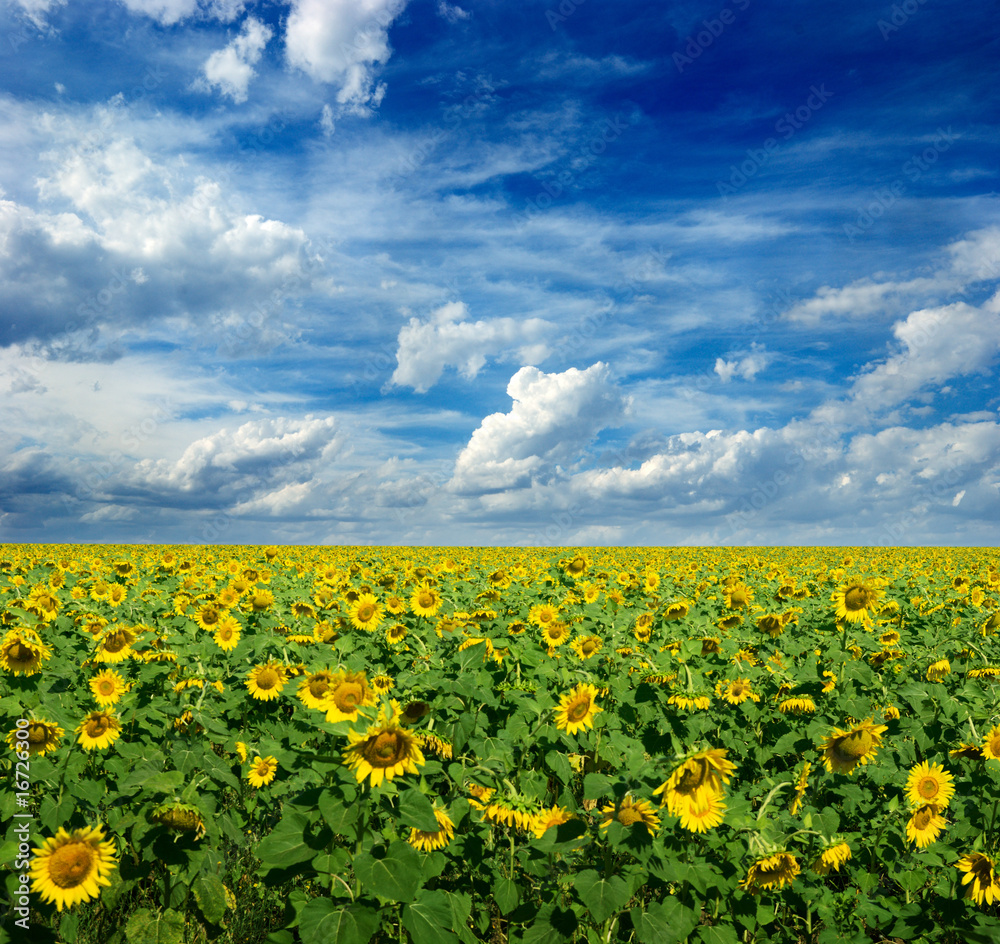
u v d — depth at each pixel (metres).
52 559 21.81
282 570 19.36
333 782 4.92
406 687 6.21
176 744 5.10
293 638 8.12
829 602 13.23
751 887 4.38
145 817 4.32
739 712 7.20
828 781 5.78
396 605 10.57
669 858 4.17
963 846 5.16
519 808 4.40
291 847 3.92
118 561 18.08
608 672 7.38
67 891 3.79
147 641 7.22
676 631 9.04
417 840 4.47
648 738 5.73
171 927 4.29
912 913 4.77
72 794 4.68
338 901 3.77
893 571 21.50
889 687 7.72
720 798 4.26
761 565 23.70
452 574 17.00
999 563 29.55
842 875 5.67
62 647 7.77
